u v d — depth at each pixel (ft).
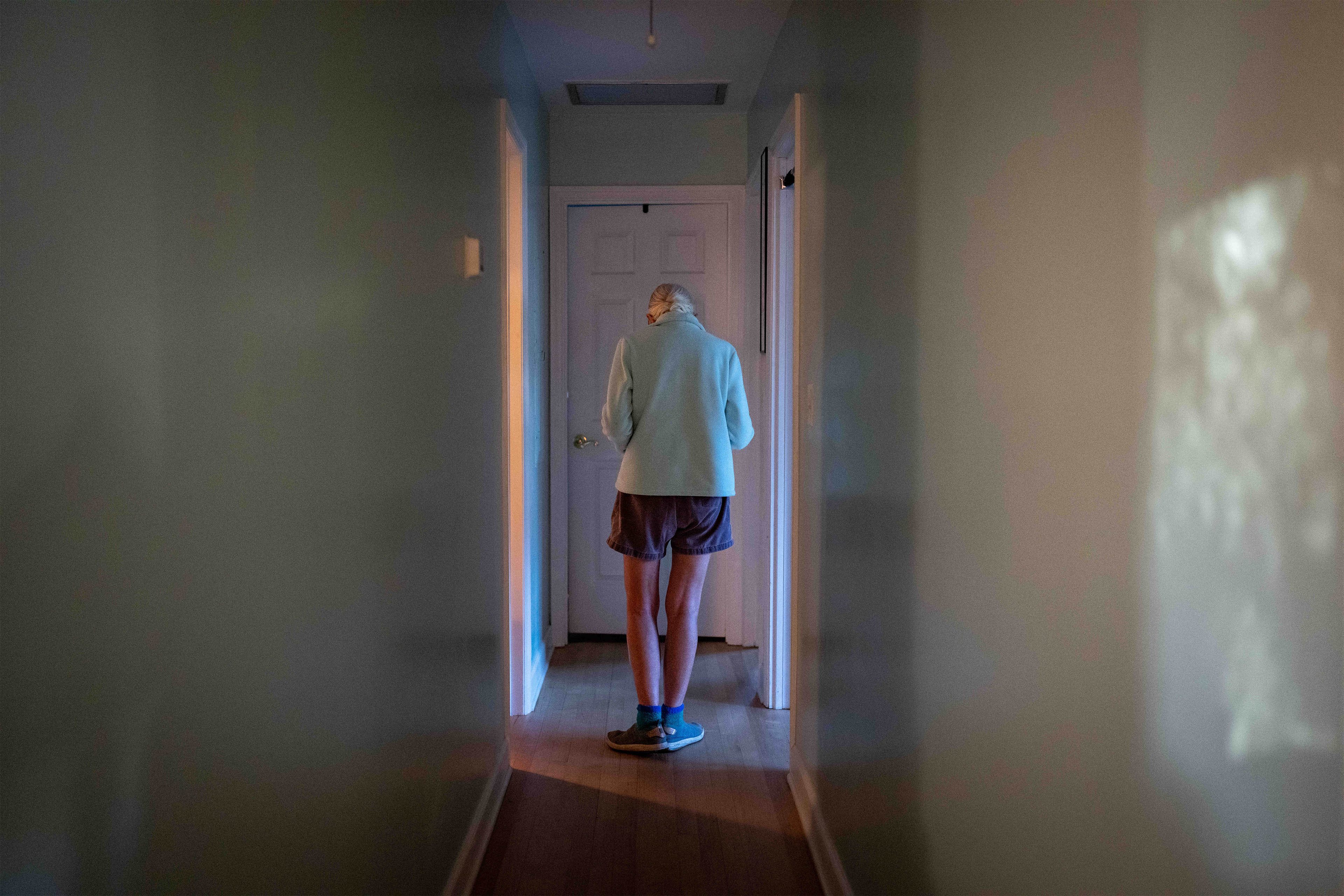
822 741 7.37
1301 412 1.74
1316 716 1.70
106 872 2.21
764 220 11.39
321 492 3.71
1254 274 1.88
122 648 2.28
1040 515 2.99
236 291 2.92
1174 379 2.18
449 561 6.32
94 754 2.17
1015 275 3.21
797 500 8.61
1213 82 2.02
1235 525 1.95
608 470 13.82
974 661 3.68
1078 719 2.71
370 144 4.44
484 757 7.73
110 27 2.25
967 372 3.78
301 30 3.52
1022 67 3.17
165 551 2.48
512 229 10.24
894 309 5.04
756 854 7.51
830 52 7.02
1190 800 2.12
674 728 9.69
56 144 2.04
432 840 5.76
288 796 3.34
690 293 13.51
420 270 5.49
